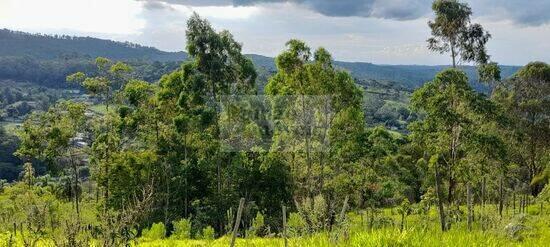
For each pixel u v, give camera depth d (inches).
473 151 1246.9
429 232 358.9
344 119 1909.4
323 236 345.4
